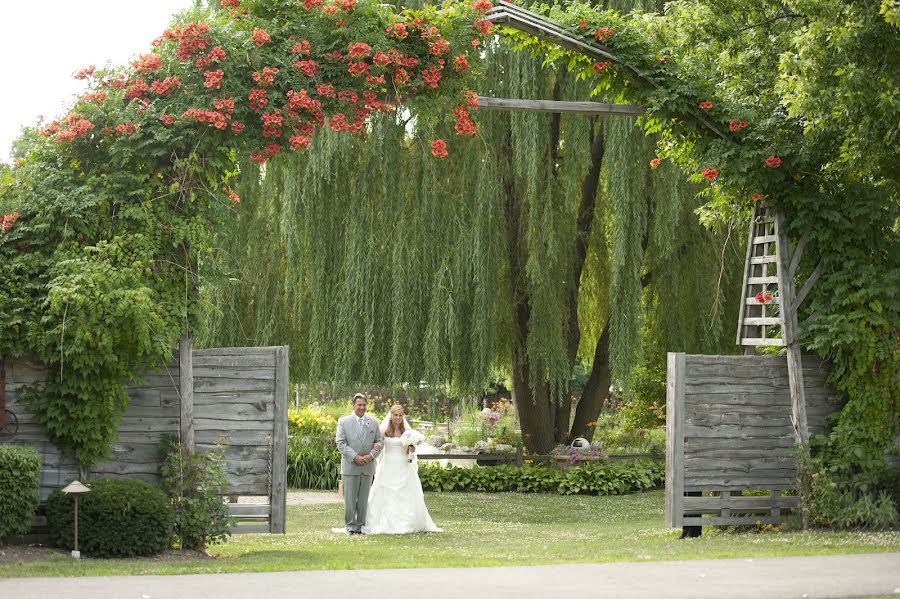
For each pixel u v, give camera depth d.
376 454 11.71
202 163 9.18
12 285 8.62
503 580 6.43
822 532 10.34
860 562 7.41
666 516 10.85
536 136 15.93
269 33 9.40
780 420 11.03
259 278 18.03
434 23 9.90
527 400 18.67
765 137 10.75
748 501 10.86
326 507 15.27
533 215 16.17
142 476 9.11
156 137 8.86
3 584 6.25
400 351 16.58
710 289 17.23
